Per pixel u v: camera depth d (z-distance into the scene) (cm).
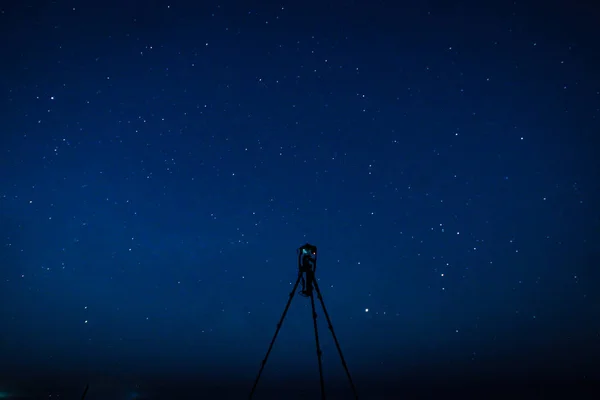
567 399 1023
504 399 1030
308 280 527
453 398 1045
